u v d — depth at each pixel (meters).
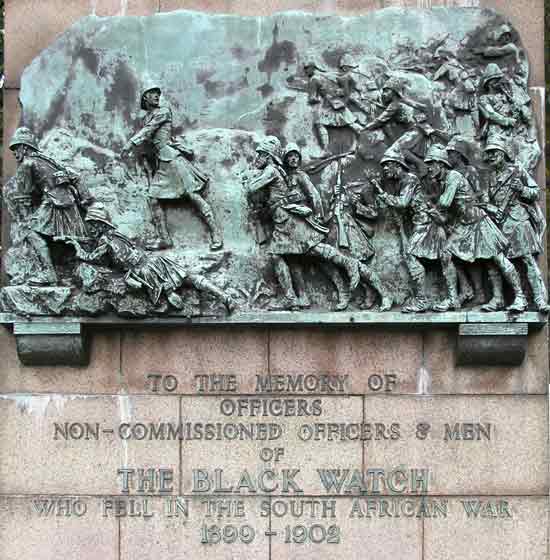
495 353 8.75
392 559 8.77
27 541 8.81
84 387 8.93
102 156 8.96
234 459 8.87
